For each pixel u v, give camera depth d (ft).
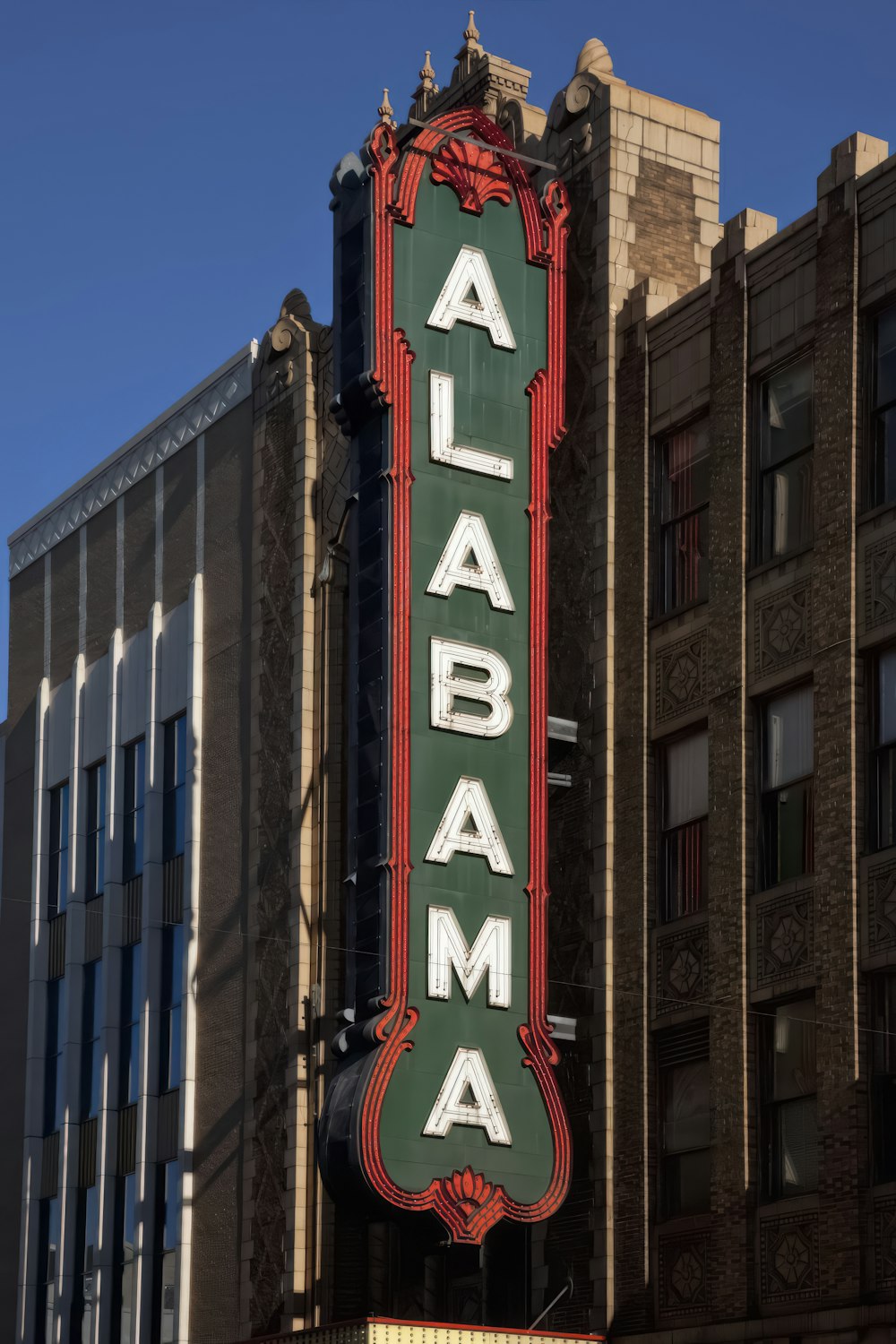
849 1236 101.30
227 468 158.61
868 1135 102.42
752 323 118.21
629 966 118.01
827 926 106.32
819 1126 104.53
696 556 120.78
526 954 116.67
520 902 117.39
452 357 122.42
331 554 143.84
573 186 132.36
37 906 170.91
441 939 114.32
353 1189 110.11
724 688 115.55
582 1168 117.70
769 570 114.42
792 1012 109.19
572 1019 119.14
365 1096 110.22
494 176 126.31
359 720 118.21
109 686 167.22
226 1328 139.03
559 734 122.11
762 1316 106.01
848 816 106.22
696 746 118.52
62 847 171.32
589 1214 116.57
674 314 123.95
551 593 128.26
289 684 145.69
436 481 120.16
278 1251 135.13
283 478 150.61
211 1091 146.41
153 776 159.12
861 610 108.06
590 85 132.36
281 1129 137.39
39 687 178.29
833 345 111.55
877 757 106.93
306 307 153.99
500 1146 112.98
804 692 112.06
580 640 125.39
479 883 116.37
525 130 137.80
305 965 138.41
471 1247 111.45
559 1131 114.73
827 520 110.52
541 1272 119.14
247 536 154.40
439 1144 111.45
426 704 116.98
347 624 143.95
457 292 123.13
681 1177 113.70
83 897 166.61
